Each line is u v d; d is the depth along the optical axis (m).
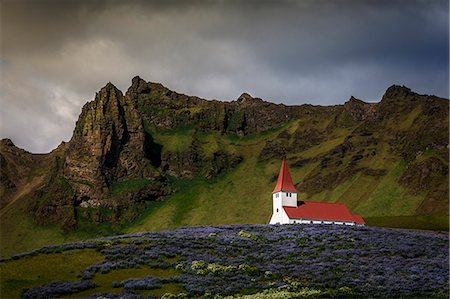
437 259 96.50
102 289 77.06
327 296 73.94
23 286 78.12
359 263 92.56
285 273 85.12
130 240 106.50
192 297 74.00
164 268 86.69
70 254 94.38
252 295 73.25
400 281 81.62
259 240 109.94
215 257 93.50
